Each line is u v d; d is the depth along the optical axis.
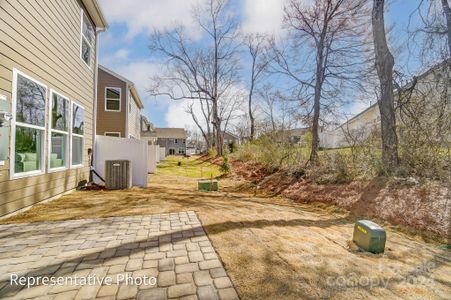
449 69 5.64
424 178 5.26
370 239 2.76
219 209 4.57
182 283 1.98
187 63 22.11
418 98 6.12
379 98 6.45
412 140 5.80
